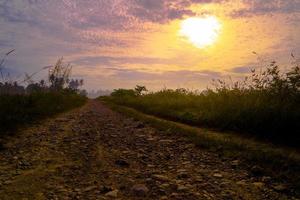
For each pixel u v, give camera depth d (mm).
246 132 8453
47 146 7250
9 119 10328
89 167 5395
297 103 8359
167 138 8438
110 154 6461
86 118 14555
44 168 5301
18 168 5289
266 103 9000
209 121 10414
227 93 12258
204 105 13680
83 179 4684
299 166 5074
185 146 7227
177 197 3912
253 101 9766
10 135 8578
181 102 16422
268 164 5320
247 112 9141
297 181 4395
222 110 10531
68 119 13672
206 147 6926
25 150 6766
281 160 5434
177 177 4785
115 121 13219
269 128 7832
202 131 9211
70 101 28719
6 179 4641
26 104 14898
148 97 26016
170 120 12727
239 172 5027
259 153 5977
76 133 9445
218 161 5766
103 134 9289
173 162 5766
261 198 3854
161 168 5352
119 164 5605
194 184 4430
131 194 4031
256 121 8297
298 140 7043
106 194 4000
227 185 4379
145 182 4531
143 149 6988
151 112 16562
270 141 7348
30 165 5492
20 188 4223
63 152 6625
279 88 9336
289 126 7438
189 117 11906
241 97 10938
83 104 32406
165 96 22500
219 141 7324
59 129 10219
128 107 24109
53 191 4117
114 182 4539
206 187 4293
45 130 9891
